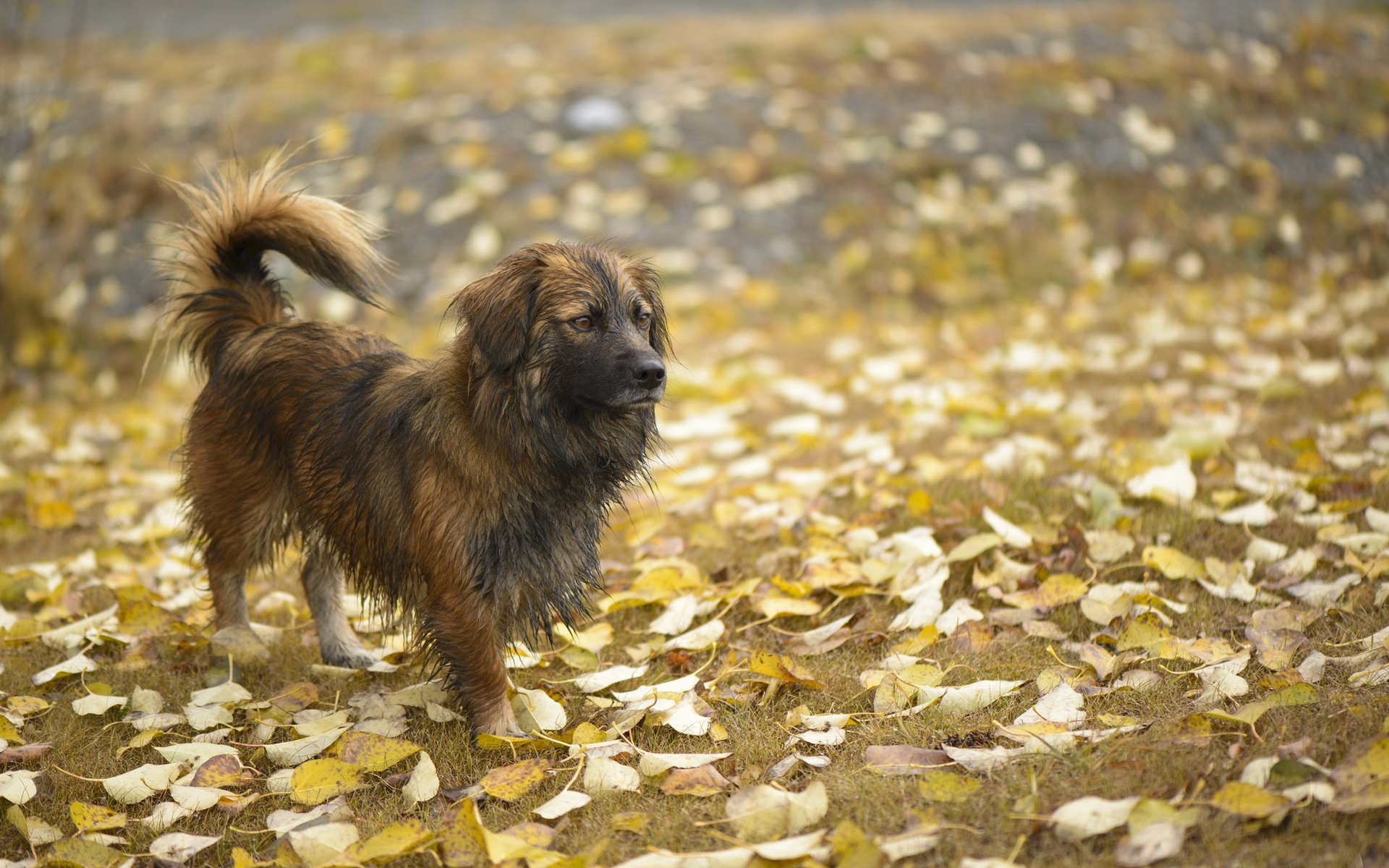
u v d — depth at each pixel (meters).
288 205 5.05
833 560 5.51
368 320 10.44
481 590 4.18
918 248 10.89
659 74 13.12
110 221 12.05
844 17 15.25
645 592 5.40
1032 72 13.08
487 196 11.31
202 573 6.12
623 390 4.01
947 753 3.74
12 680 5.01
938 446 7.07
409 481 4.25
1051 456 6.59
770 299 10.30
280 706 4.64
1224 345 8.52
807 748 4.06
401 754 4.02
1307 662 4.04
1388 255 11.17
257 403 4.87
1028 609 4.84
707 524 6.01
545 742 4.16
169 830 3.87
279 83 13.82
